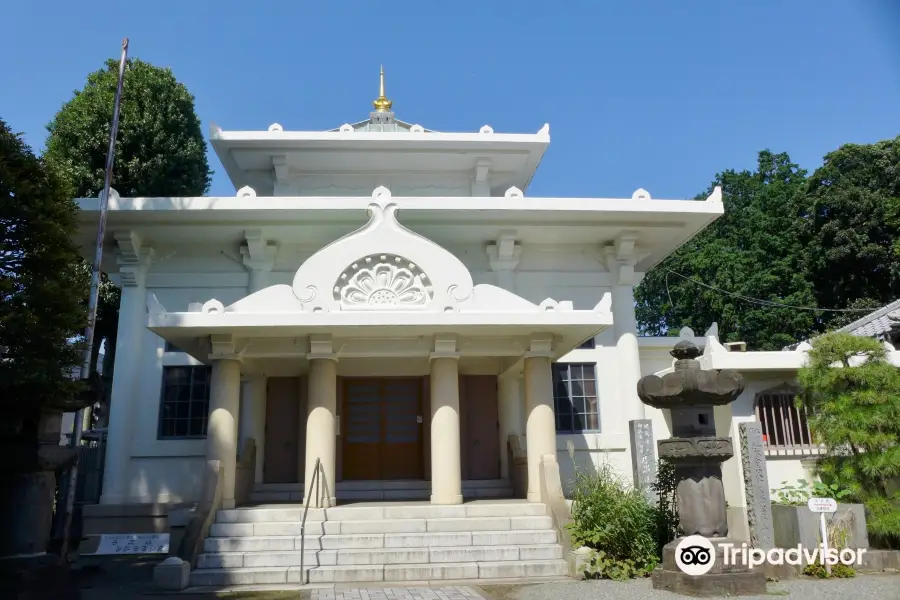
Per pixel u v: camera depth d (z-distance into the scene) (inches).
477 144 690.8
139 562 499.2
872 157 1251.8
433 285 471.8
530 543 431.8
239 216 578.2
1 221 385.4
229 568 402.9
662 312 1542.8
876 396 432.5
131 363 594.2
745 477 437.4
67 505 504.7
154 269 621.0
